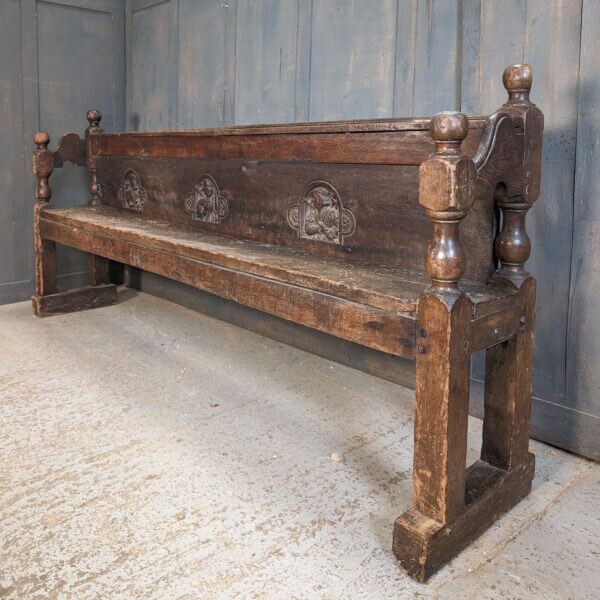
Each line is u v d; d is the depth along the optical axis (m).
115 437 2.04
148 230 2.59
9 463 1.85
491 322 1.50
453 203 1.30
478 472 1.67
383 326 1.51
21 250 3.65
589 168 1.84
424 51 2.25
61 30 3.62
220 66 3.22
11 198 3.56
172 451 1.95
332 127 1.98
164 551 1.47
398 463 1.91
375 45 2.44
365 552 1.49
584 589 1.38
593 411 1.94
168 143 2.80
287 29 2.81
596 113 1.80
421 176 1.35
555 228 1.95
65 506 1.64
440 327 1.36
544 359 2.04
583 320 1.92
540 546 1.53
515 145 1.57
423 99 2.28
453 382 1.38
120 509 1.64
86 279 3.92
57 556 1.45
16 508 1.63
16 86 3.49
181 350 2.89
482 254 1.67
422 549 1.38
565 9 1.84
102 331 3.15
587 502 1.73
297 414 2.25
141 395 2.38
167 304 3.67
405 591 1.36
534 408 2.09
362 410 2.30
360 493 1.74
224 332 3.18
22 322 3.27
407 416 2.25
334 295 1.65
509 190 1.58
